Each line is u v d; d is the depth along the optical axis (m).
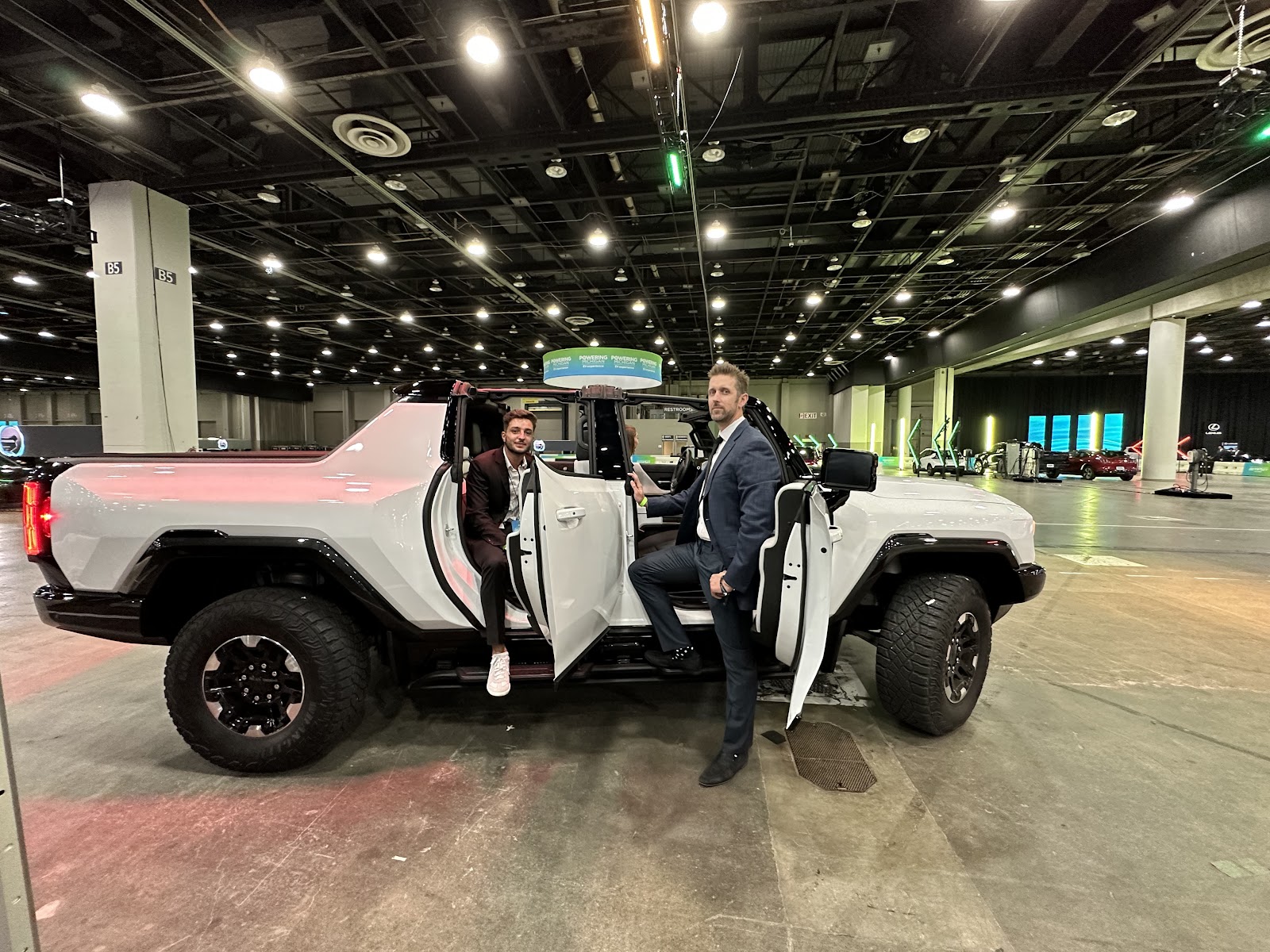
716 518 2.00
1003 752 2.23
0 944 0.89
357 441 2.18
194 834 1.74
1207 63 5.29
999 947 1.33
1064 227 10.30
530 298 13.99
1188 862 1.62
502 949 1.33
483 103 6.00
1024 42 5.42
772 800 1.92
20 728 2.43
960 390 34.22
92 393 32.88
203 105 5.93
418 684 2.17
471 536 2.47
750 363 27.30
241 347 20.58
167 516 2.01
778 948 1.33
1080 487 16.75
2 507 11.19
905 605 2.31
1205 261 10.02
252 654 2.08
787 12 4.69
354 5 4.52
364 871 1.58
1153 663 3.19
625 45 5.64
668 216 9.28
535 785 2.01
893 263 12.44
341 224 9.77
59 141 6.54
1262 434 32.62
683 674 2.23
